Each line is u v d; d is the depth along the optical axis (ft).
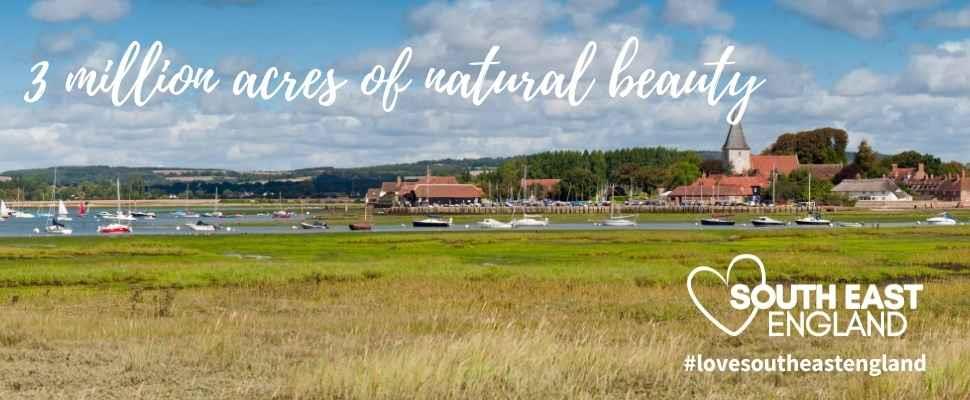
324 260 266.77
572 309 135.85
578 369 78.07
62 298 155.33
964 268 224.33
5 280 189.37
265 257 282.56
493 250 312.71
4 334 100.12
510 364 75.72
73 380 76.18
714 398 71.97
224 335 100.89
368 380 70.85
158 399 69.82
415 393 69.36
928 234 414.41
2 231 562.66
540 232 449.06
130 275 193.67
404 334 106.52
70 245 341.62
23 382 75.10
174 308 137.49
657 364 81.56
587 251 301.22
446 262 241.55
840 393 74.28
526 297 153.38
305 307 140.36
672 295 154.10
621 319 125.39
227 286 178.50
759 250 297.94
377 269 202.69
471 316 125.08
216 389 73.15
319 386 72.13
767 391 74.90
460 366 72.95
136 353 87.10
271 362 85.10
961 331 110.01
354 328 110.52
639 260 257.14
